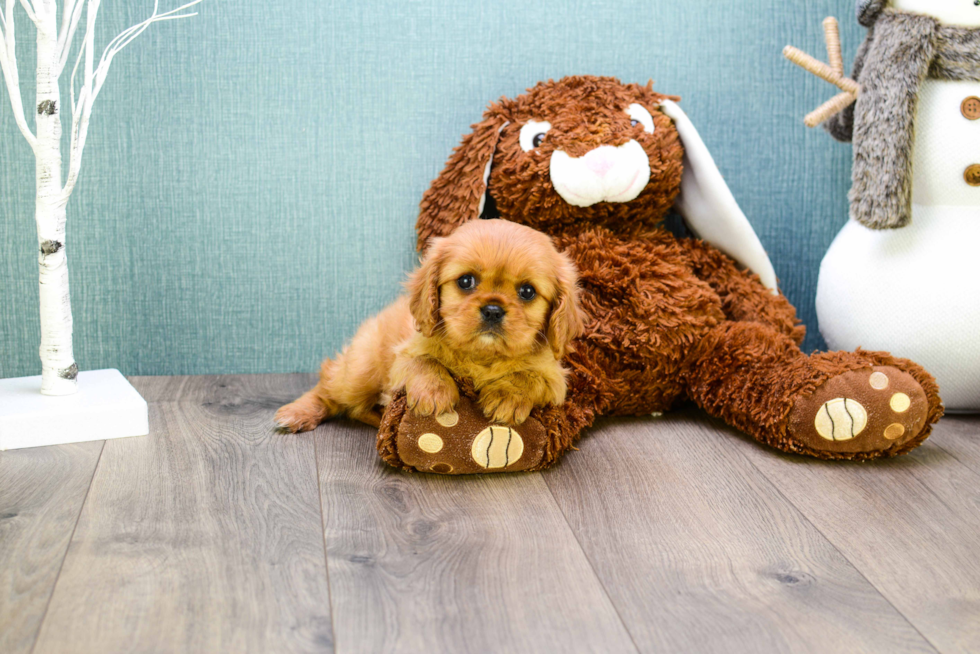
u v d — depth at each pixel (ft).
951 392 5.29
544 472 4.43
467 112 5.88
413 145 5.88
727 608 3.14
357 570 3.35
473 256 4.06
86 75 4.57
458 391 4.31
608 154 4.99
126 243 5.75
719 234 5.53
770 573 3.40
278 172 5.81
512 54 5.84
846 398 4.47
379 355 4.79
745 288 5.50
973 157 5.04
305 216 5.89
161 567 3.33
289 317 6.02
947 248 5.12
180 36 5.57
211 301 5.92
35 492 4.00
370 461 4.52
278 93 5.72
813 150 6.13
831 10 6.00
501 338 3.97
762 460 4.65
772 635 2.97
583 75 5.49
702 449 4.81
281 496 4.04
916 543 3.68
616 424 5.26
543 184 5.08
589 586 3.28
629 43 5.90
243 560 3.41
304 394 5.26
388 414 4.31
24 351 5.80
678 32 5.93
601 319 5.11
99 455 4.50
